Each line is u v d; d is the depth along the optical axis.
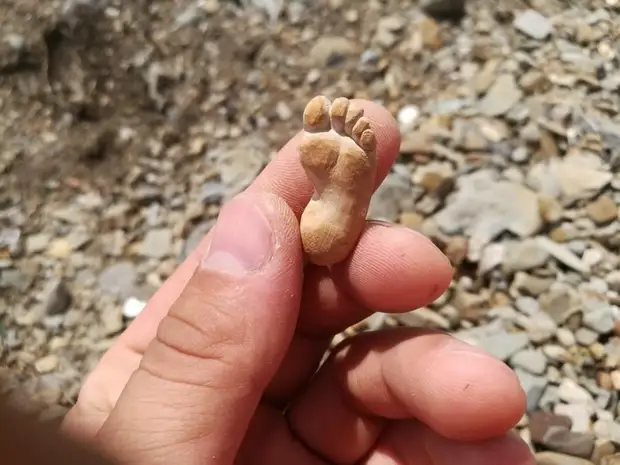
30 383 0.17
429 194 0.20
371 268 0.11
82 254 0.21
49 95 0.24
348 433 0.12
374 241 0.11
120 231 0.21
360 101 0.13
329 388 0.12
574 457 0.15
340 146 0.10
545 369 0.17
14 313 0.20
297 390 0.13
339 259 0.11
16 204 0.22
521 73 0.22
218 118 0.23
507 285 0.18
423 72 0.23
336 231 0.10
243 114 0.23
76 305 0.20
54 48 0.24
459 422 0.10
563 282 0.18
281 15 0.25
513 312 0.18
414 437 0.11
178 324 0.10
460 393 0.10
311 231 0.10
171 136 0.23
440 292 0.11
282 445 0.12
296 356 0.12
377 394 0.11
